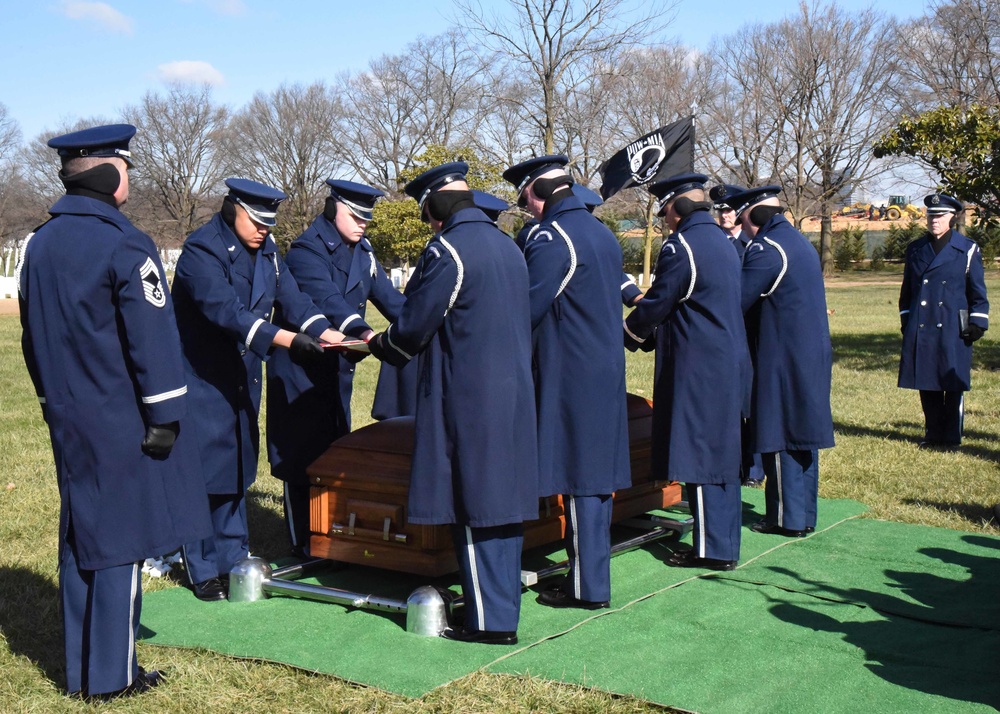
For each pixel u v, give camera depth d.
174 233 57.75
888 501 6.19
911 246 8.05
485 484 3.67
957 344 7.66
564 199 4.25
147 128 56.59
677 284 4.66
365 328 4.74
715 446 4.69
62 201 3.31
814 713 3.21
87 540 3.28
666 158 7.68
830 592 4.46
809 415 5.28
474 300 3.67
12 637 4.00
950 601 4.33
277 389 4.93
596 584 4.18
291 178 54.66
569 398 4.13
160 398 3.28
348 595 4.20
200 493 3.52
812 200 41.16
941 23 34.16
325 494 4.52
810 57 37.75
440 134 46.88
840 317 23.12
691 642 3.83
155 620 4.15
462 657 3.66
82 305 3.21
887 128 37.94
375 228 25.39
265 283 4.49
